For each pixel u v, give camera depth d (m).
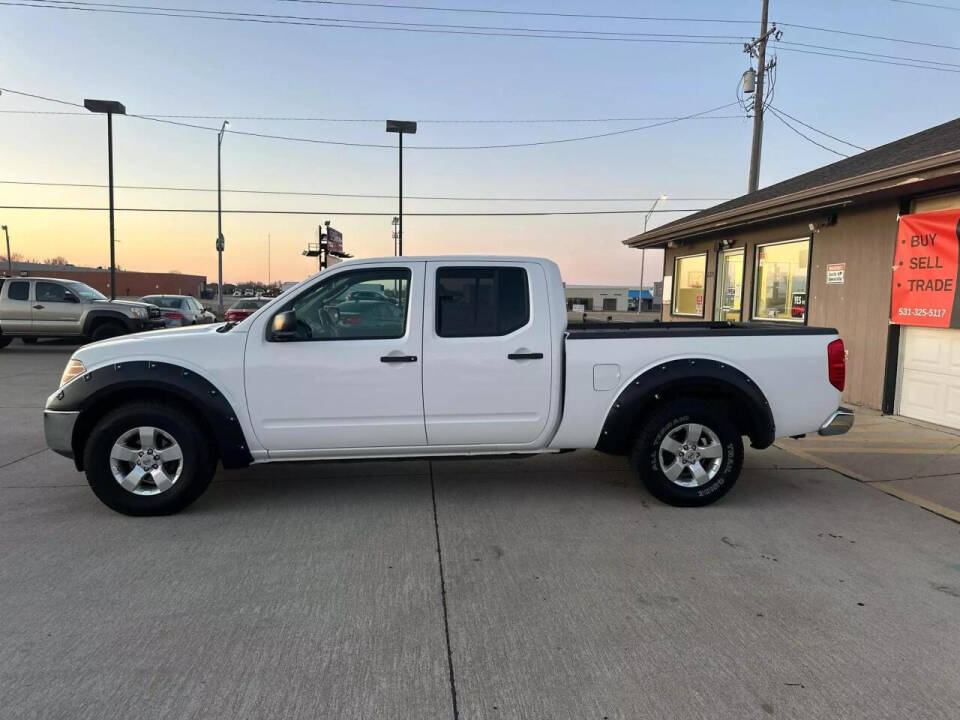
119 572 3.82
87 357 4.62
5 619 3.28
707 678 2.83
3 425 7.86
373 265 4.81
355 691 2.73
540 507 5.00
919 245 7.82
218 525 4.57
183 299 22.78
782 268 10.66
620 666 2.91
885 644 3.11
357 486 5.51
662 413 4.88
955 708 2.63
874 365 8.65
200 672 2.85
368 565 3.94
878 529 4.59
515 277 4.88
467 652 3.02
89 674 2.82
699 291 13.54
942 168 6.64
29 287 15.71
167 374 4.55
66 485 5.48
